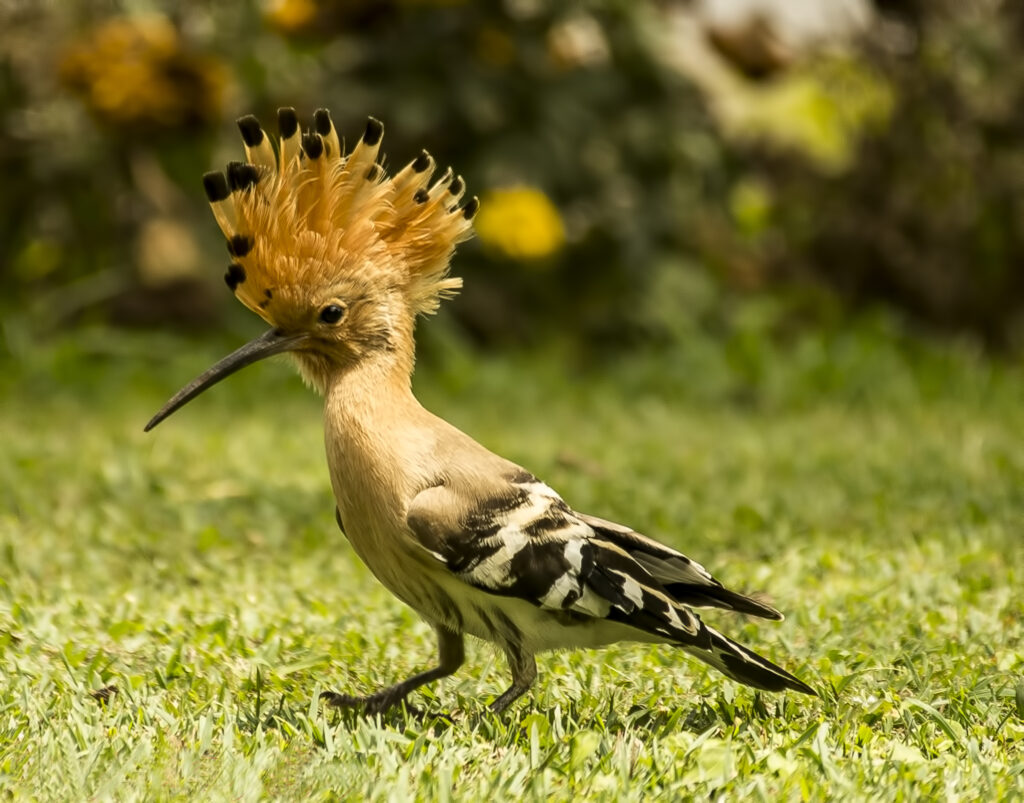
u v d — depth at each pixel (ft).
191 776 19.63
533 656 22.88
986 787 19.44
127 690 23.67
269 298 23.15
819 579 32.35
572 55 62.64
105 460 42.24
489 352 62.69
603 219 62.28
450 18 60.64
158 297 59.72
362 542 22.81
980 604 29.45
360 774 19.70
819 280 66.33
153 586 31.86
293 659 26.21
